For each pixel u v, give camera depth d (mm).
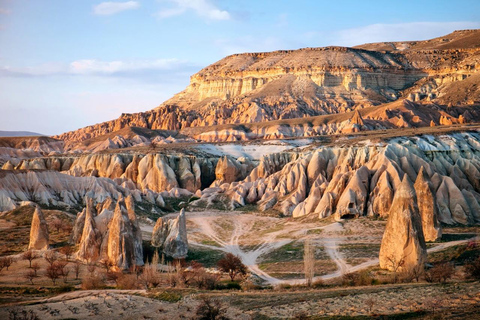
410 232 64438
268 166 155750
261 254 88500
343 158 137375
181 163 169750
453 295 43375
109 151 189625
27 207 112188
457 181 112312
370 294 47156
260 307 46969
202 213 128500
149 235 101125
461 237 84250
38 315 49781
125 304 52188
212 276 66000
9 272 74000
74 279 70625
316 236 95125
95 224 83875
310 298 48438
